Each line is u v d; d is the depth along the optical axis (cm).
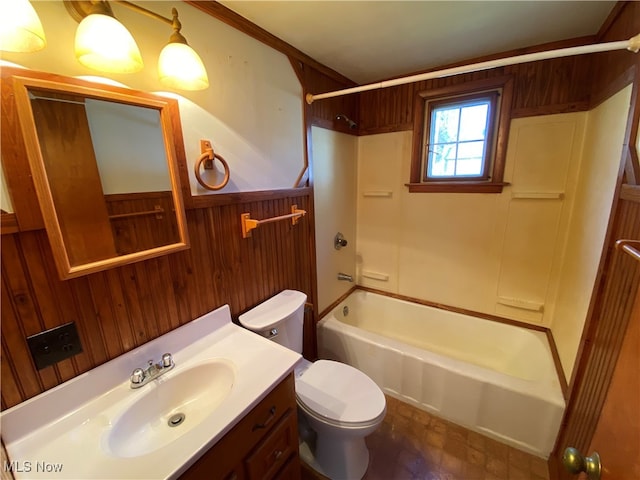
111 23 77
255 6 122
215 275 134
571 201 182
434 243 239
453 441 165
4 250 74
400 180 242
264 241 160
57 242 81
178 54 94
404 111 228
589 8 130
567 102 172
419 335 254
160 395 103
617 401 57
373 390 144
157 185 104
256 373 105
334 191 229
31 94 74
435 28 145
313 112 189
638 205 97
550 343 190
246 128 140
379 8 126
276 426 108
